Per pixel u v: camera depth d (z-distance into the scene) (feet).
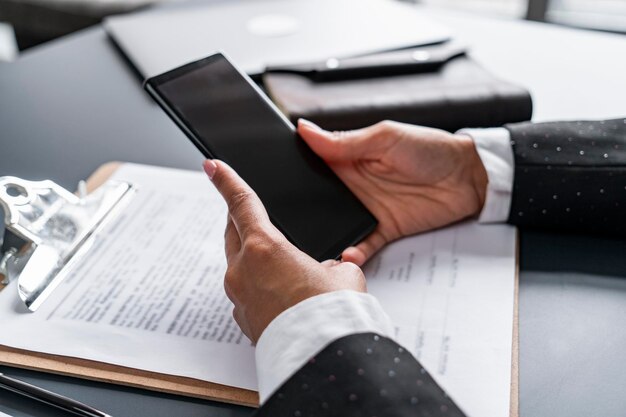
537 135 1.92
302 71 2.54
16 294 1.59
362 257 1.72
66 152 2.30
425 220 1.90
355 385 1.13
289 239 1.68
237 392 1.33
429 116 2.29
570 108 2.52
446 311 1.54
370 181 1.95
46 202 1.71
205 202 1.99
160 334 1.48
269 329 1.27
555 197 1.84
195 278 1.67
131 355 1.42
